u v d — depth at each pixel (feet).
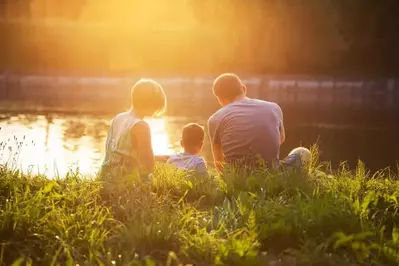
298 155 29.96
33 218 19.03
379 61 192.13
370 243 19.39
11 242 18.01
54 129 71.87
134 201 21.09
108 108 103.50
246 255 17.70
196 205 22.57
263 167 27.81
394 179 28.96
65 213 20.33
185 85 161.58
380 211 22.53
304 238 19.21
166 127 77.56
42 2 240.32
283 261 17.95
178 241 18.67
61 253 17.75
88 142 60.29
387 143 67.05
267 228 19.36
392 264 18.42
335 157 56.80
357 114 102.37
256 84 160.45
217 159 31.55
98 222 19.42
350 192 24.06
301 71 196.24
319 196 22.66
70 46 236.43
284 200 22.48
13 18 239.50
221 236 19.27
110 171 24.94
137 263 16.84
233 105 31.22
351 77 173.58
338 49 194.39
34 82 162.91
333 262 17.92
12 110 95.71
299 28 196.75
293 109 111.04
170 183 24.17
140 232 18.58
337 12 193.67
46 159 46.98
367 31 192.65
